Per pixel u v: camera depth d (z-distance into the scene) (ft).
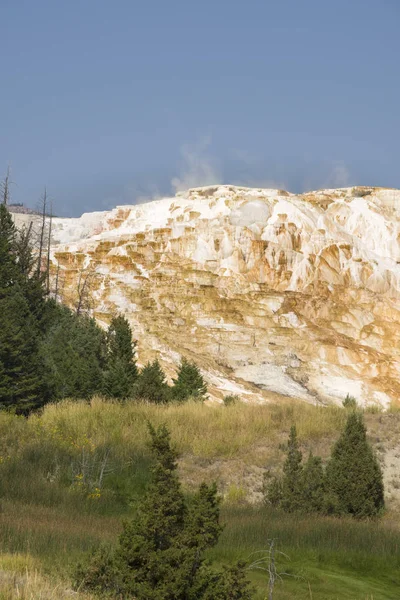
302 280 357.20
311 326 323.16
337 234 386.93
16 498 69.31
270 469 93.20
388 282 367.45
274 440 102.94
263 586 44.37
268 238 367.86
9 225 181.27
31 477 76.74
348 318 339.36
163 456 35.88
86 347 155.94
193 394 146.10
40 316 167.84
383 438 104.88
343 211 409.69
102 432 95.66
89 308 287.28
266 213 381.19
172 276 341.21
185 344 295.28
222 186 424.46
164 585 33.09
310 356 298.56
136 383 143.84
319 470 78.84
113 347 162.20
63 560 41.45
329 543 57.62
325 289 354.74
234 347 296.30
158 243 365.61
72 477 78.33
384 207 419.74
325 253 369.09
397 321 344.69
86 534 52.37
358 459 77.15
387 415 119.55
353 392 275.39
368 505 75.77
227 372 274.98
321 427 108.88
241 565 35.40
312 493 76.59
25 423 98.17
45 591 32.99
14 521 54.24
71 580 36.42
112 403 113.91
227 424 106.22
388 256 392.06
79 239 397.39
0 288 145.48
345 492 76.38
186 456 95.14
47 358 135.44
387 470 93.56
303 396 263.70
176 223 378.94
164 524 34.24
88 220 407.23
